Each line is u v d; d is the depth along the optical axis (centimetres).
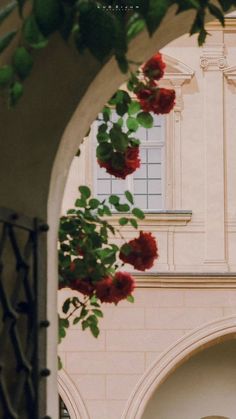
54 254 573
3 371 526
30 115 543
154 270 2505
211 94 2592
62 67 539
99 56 442
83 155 2528
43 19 436
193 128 2580
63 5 447
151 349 2488
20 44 470
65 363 2470
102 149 784
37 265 544
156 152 2569
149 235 791
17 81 481
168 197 2548
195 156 2569
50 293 561
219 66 2602
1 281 519
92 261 822
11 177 547
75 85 539
